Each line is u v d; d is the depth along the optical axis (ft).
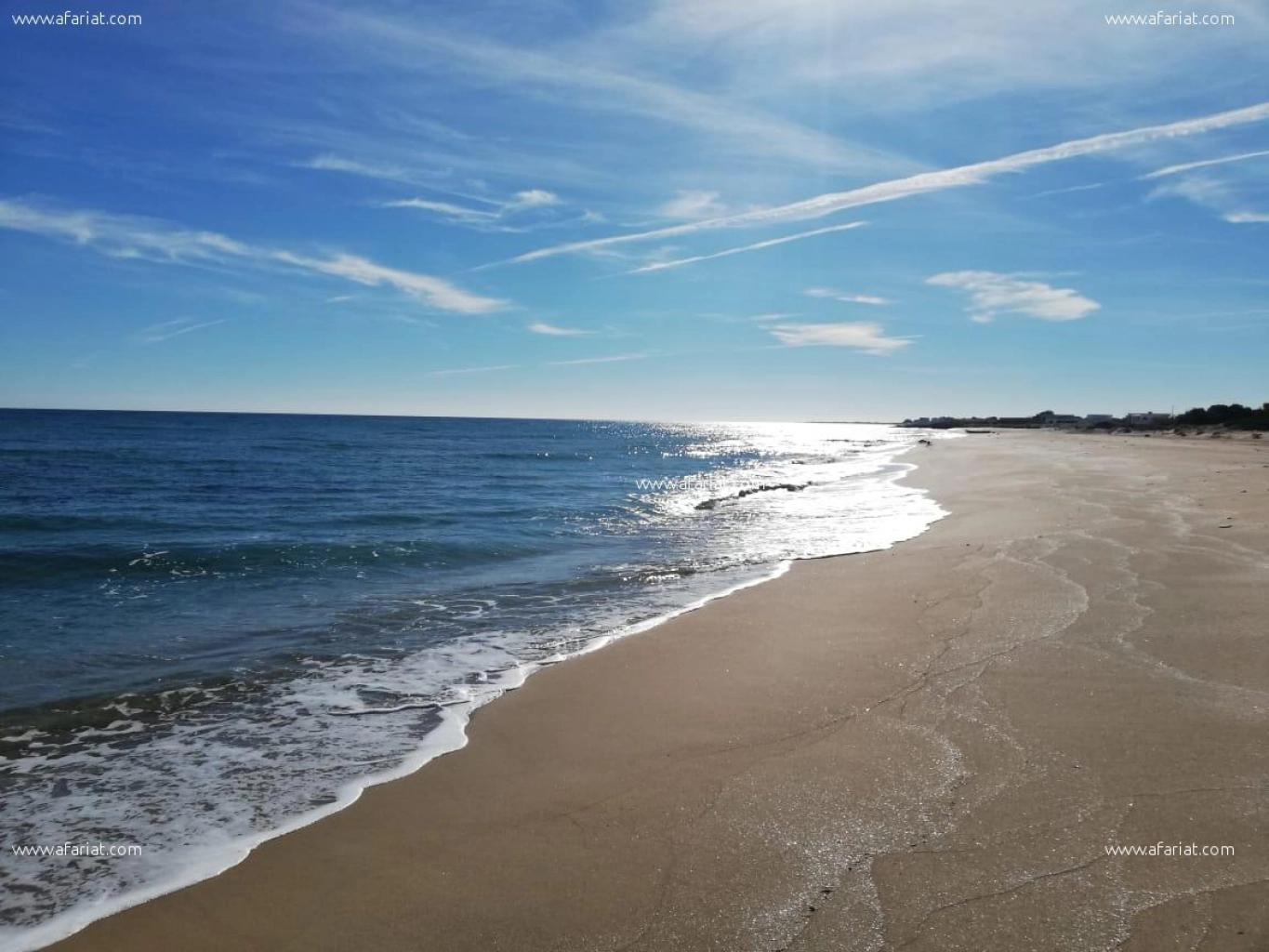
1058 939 10.26
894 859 12.44
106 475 99.14
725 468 144.77
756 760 16.74
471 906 11.94
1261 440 173.88
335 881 12.79
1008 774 15.12
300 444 192.75
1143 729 16.83
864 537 51.70
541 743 18.52
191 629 29.68
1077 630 24.38
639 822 14.32
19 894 12.53
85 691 22.59
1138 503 53.72
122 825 14.83
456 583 38.78
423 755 18.02
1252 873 11.41
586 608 33.06
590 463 155.63
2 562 41.70
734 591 35.45
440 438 267.59
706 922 11.19
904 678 21.50
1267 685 18.95
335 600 34.94
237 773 17.12
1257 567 31.17
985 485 80.33
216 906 12.19
